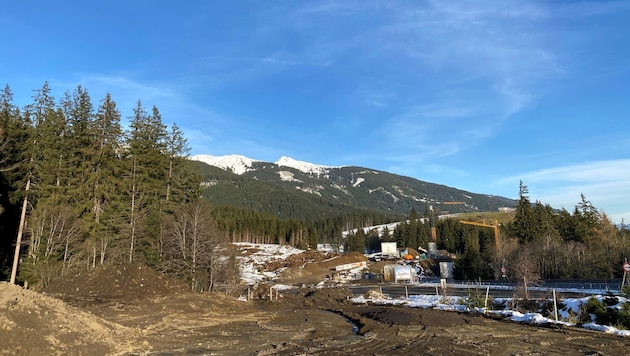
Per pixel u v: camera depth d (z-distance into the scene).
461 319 23.52
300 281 84.25
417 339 18.08
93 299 28.39
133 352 14.77
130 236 42.94
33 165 40.31
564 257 61.00
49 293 30.31
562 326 20.77
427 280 78.94
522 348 15.80
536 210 79.56
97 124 48.81
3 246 41.06
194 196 51.94
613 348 15.49
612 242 60.47
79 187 43.97
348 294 51.53
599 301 23.64
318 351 15.66
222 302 31.44
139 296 30.61
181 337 18.31
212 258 41.75
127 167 48.22
